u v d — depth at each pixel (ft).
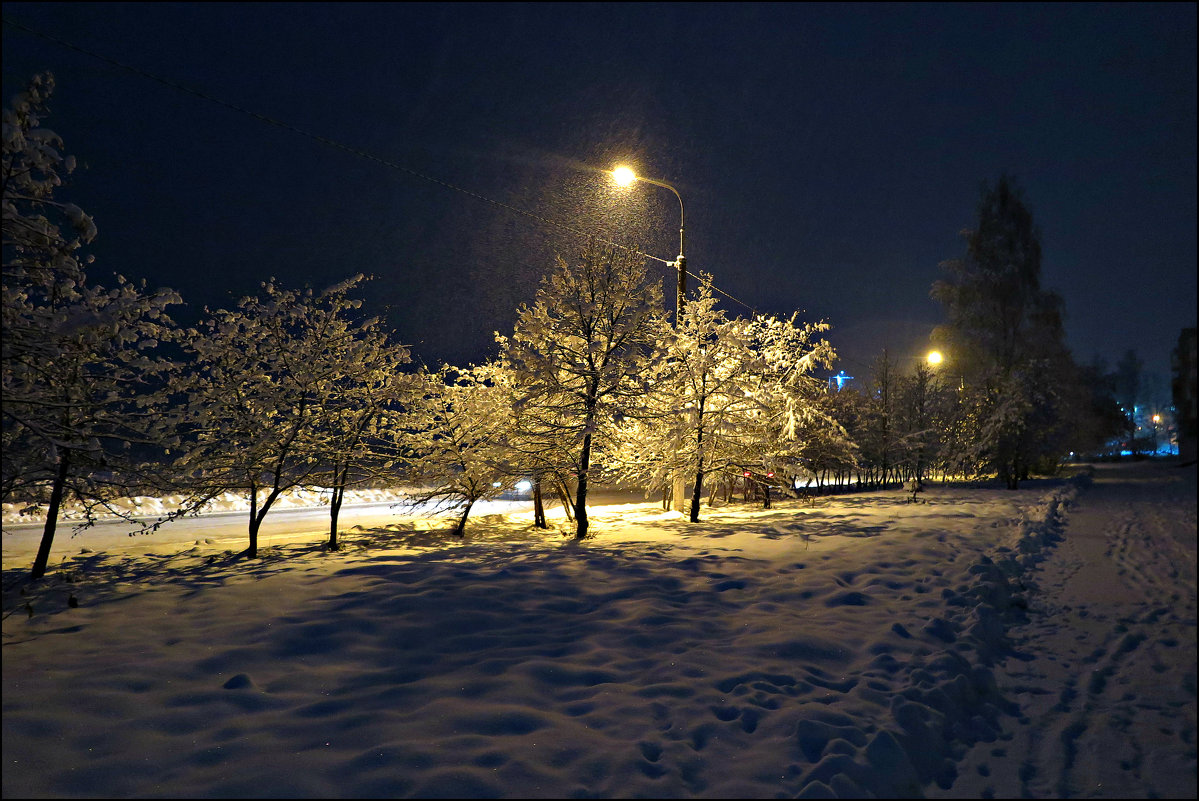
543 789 12.14
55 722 14.15
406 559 31.42
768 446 53.47
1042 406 90.12
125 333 26.91
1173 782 12.94
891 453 87.40
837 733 14.35
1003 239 107.45
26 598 24.54
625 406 45.47
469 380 45.03
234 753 13.14
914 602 25.09
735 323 50.44
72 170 23.94
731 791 12.28
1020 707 17.54
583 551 34.06
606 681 17.17
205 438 34.35
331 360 37.04
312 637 19.79
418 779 12.30
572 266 43.70
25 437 27.94
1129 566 32.37
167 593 24.94
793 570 29.71
